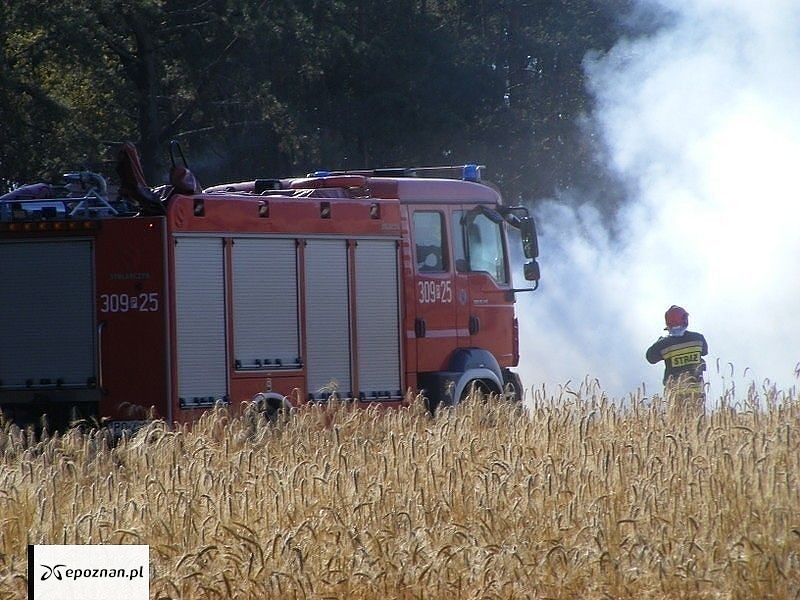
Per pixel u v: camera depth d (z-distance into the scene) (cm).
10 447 3133
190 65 11688
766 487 2564
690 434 3172
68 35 10044
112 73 11269
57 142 10338
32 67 10581
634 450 2922
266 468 2761
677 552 2289
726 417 3462
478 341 4806
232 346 3997
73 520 2409
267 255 4116
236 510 2538
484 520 2453
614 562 2233
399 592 2166
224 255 4000
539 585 2192
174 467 2764
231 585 2127
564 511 2469
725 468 2686
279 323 4131
